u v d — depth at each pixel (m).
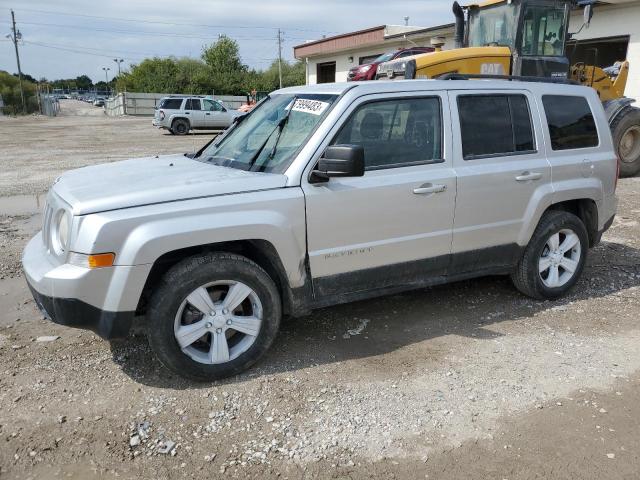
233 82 67.62
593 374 3.85
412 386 3.67
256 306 3.78
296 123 4.21
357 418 3.32
